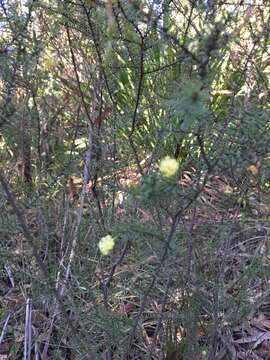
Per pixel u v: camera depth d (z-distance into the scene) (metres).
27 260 1.66
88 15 1.40
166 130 1.26
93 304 1.50
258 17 1.77
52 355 1.63
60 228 1.79
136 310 1.70
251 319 1.78
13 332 1.69
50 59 1.70
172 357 1.53
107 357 1.53
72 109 1.99
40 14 1.58
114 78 1.90
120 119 1.83
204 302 1.48
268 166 1.38
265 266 1.65
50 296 1.52
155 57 1.84
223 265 1.55
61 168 1.78
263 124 1.05
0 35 1.42
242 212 1.87
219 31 0.89
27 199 1.69
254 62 1.73
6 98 1.30
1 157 1.73
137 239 1.21
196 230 1.63
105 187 1.77
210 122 1.21
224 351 1.58
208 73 0.93
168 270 1.42
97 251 1.66
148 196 0.95
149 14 1.16
